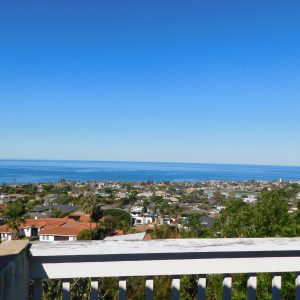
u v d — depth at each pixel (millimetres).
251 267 2172
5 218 67688
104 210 67875
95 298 2107
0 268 1602
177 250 2047
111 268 2064
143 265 2082
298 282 2268
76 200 94375
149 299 2131
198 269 2125
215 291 5938
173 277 2166
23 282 1908
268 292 5051
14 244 1971
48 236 46125
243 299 5664
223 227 11367
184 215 69938
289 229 8227
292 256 2213
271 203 10555
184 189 135500
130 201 96625
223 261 2146
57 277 2041
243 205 11586
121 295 2100
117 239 2264
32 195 111125
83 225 49938
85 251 2002
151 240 2143
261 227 10055
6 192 116000
